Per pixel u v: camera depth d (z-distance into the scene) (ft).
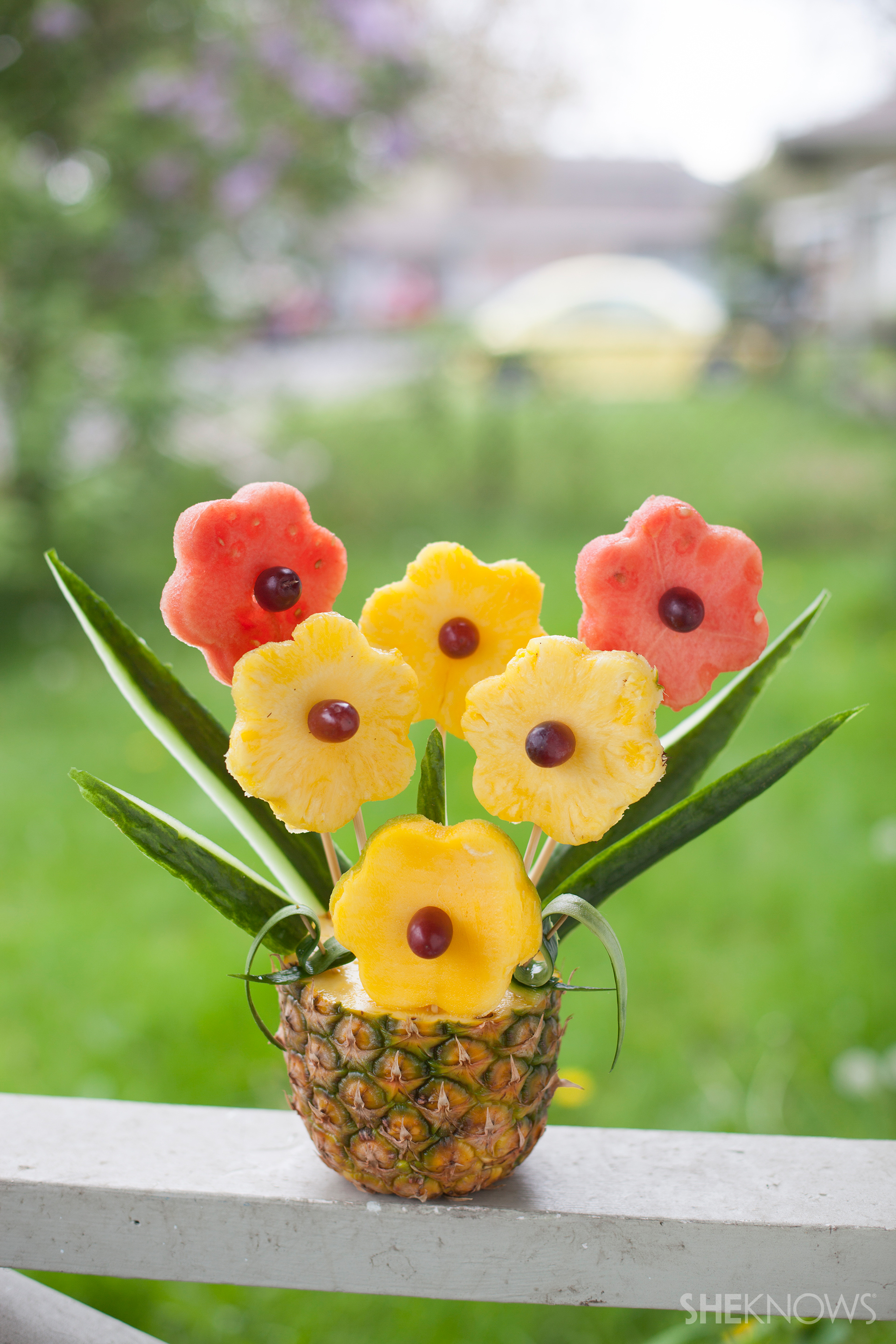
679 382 36.83
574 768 3.64
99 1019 7.45
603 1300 3.95
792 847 9.71
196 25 17.66
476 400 27.02
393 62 20.98
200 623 3.73
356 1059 3.76
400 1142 3.79
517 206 96.94
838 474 25.81
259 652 3.62
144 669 3.98
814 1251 3.92
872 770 11.06
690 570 3.71
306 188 21.77
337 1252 3.95
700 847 9.80
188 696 4.00
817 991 7.68
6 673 14.05
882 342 35.09
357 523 22.36
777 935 8.43
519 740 3.64
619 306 41.60
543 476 26.71
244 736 3.60
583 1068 6.97
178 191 18.72
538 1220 3.92
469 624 3.82
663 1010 7.58
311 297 23.52
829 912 8.67
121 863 9.59
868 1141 4.20
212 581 3.72
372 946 3.68
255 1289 5.45
